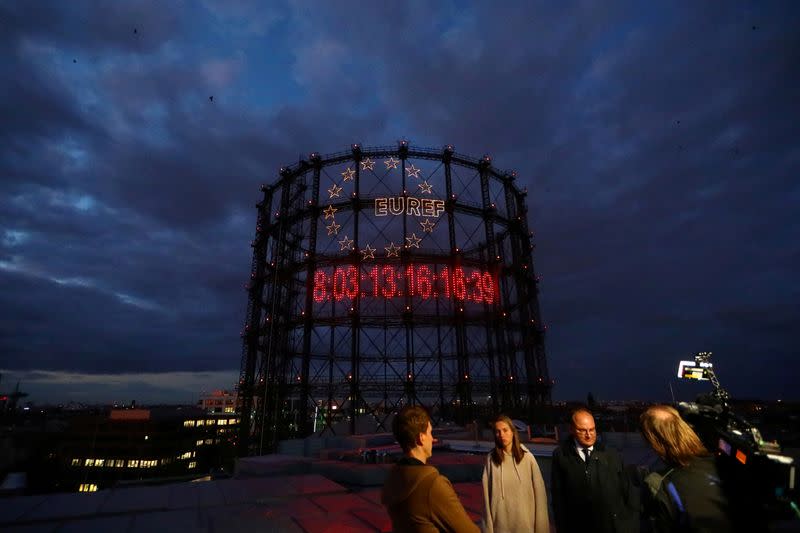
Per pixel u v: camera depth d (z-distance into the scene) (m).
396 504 2.43
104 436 93.19
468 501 9.12
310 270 37.81
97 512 7.43
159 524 6.95
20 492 49.88
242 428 38.56
